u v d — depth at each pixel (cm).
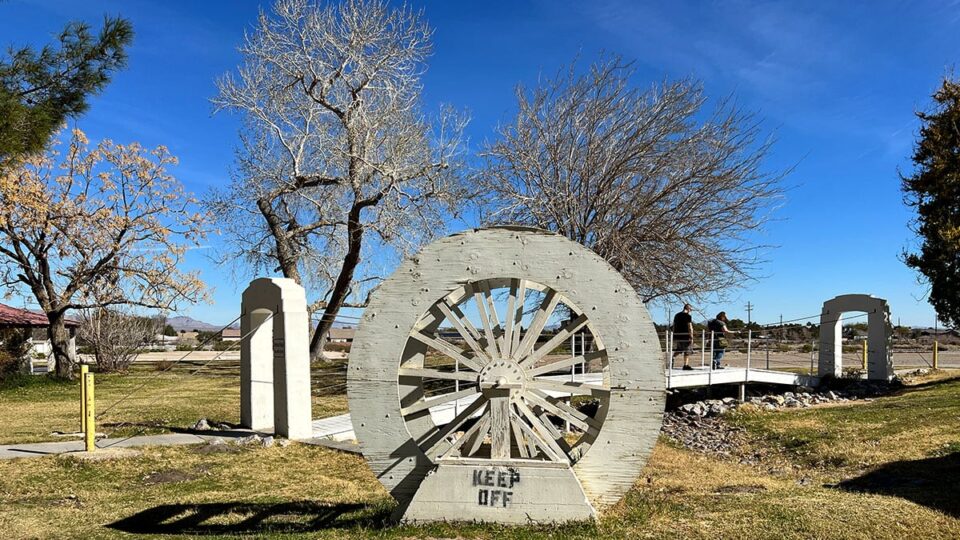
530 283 700
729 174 2095
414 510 639
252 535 659
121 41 1211
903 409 1493
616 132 2130
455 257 678
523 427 666
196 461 1070
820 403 1880
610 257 2059
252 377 1365
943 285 2027
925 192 2083
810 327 3616
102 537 682
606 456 659
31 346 2877
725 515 662
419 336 689
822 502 715
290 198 2847
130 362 3131
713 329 2086
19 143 1067
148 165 2716
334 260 2911
